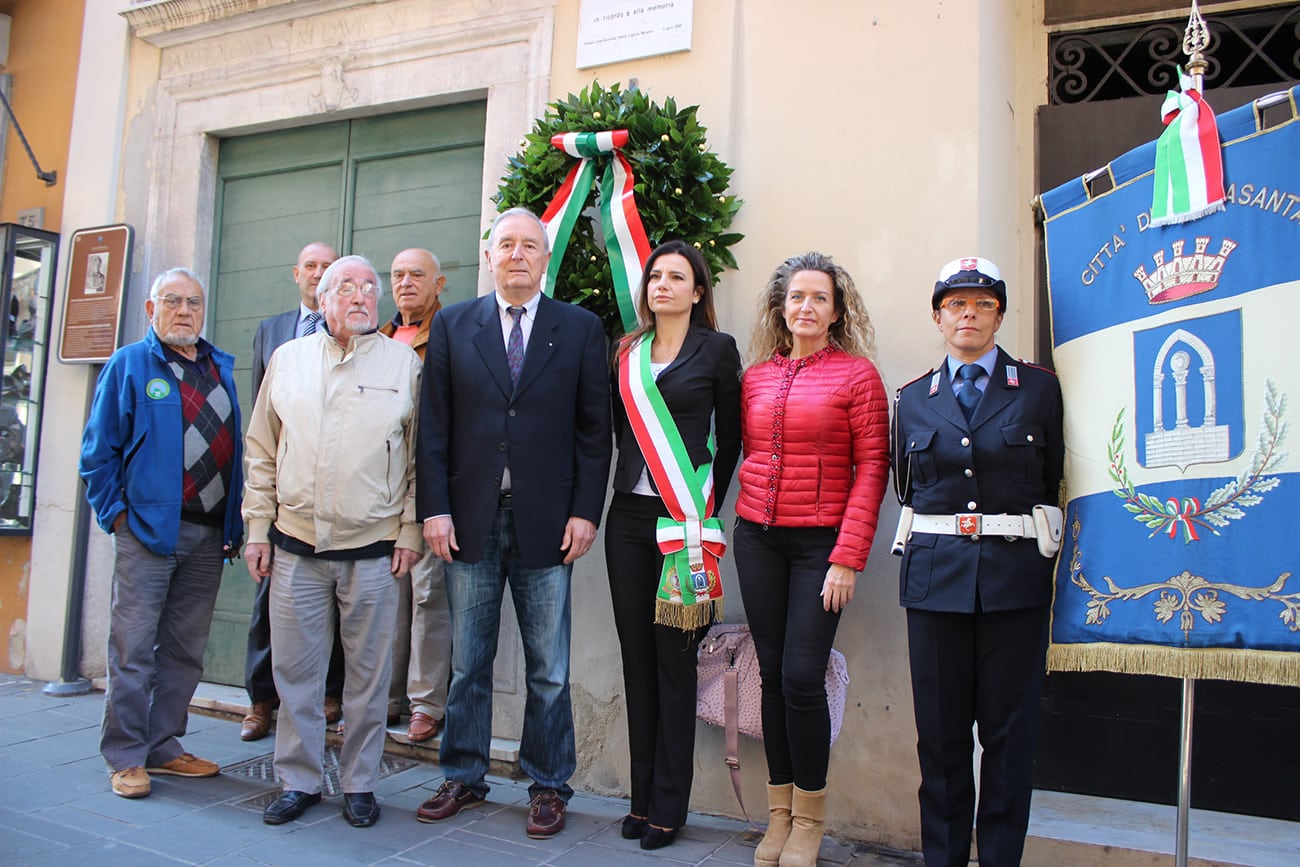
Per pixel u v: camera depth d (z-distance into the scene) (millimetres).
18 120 5273
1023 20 3617
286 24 4605
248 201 4816
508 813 3178
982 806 2445
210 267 4863
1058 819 2961
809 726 2688
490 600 3059
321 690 3168
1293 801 3025
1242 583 2115
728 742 2947
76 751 3699
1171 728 3176
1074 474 2432
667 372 2943
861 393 2750
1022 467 2428
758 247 3406
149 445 3299
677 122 3400
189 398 3457
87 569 4754
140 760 3268
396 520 3154
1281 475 2096
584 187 3430
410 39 4242
